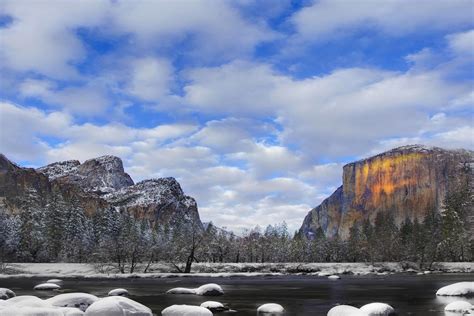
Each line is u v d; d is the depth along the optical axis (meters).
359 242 152.88
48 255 120.12
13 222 124.88
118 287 56.66
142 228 160.75
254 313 29.86
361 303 36.56
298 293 46.66
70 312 23.55
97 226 147.12
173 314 26.25
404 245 136.12
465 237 145.00
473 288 43.31
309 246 156.62
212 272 99.31
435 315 28.69
